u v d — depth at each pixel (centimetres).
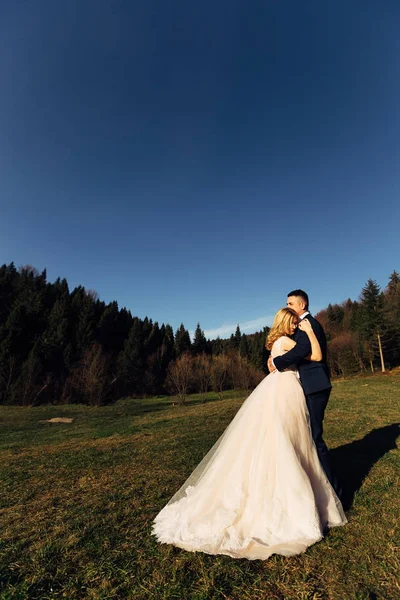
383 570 209
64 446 805
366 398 1188
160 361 5312
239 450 293
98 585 211
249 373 4759
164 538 261
